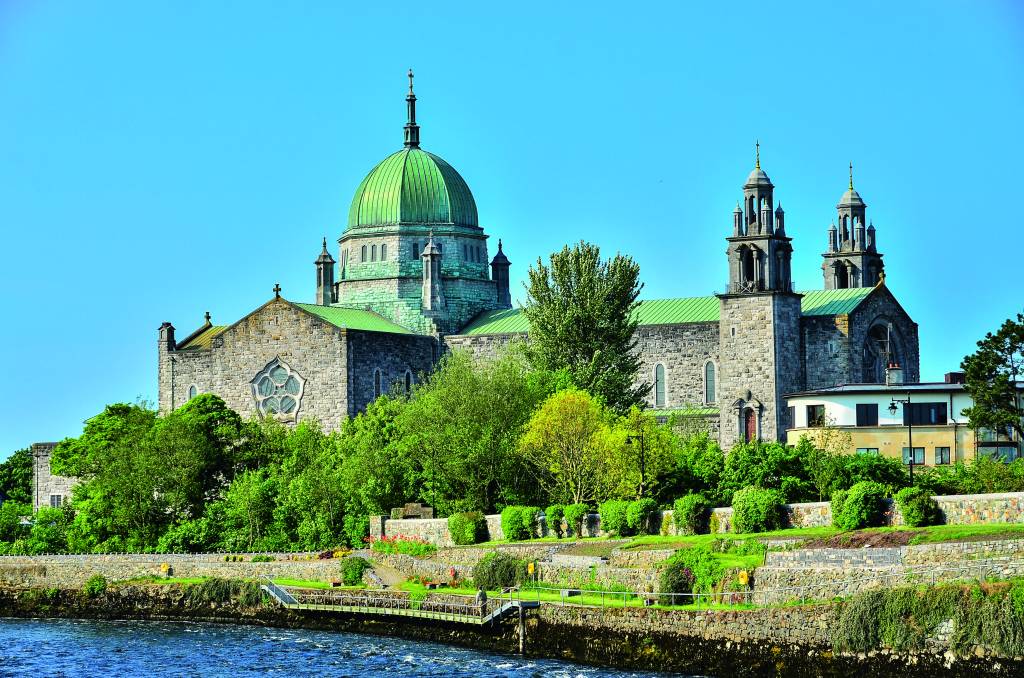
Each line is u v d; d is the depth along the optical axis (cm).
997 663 10438
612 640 12194
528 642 12725
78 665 13512
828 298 19388
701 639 11706
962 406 16150
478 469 16650
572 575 13312
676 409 19438
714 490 14612
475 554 14650
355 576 15350
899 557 11612
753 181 18925
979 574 10919
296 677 12569
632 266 18675
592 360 18112
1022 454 15788
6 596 17000
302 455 18300
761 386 18738
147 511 18112
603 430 15625
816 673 11094
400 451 17188
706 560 12356
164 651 13950
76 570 17075
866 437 16312
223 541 17562
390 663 12744
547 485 16400
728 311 18925
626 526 14312
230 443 18825
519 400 17088
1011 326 15150
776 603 11538
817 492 13988
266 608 15250
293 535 17350
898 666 10781
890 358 19425
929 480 13838
